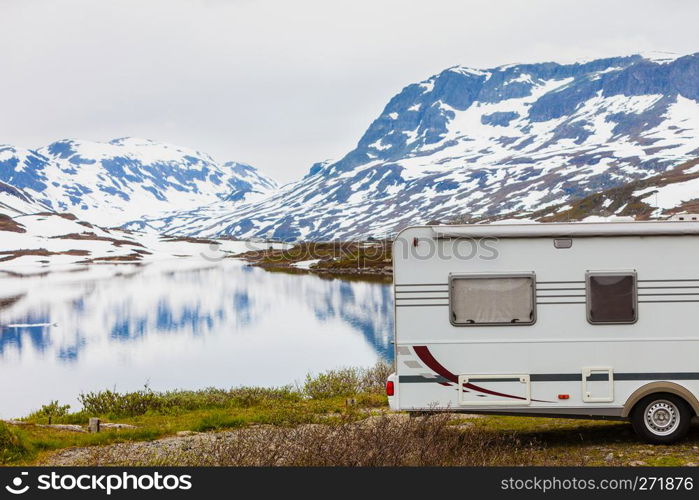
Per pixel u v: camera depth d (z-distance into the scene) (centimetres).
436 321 1296
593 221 1319
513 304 1288
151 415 1892
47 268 19650
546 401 1284
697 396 1274
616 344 1283
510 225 1298
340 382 2339
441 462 1160
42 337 6147
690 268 1279
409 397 1301
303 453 1159
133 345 5575
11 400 3409
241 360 4556
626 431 1430
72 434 1512
